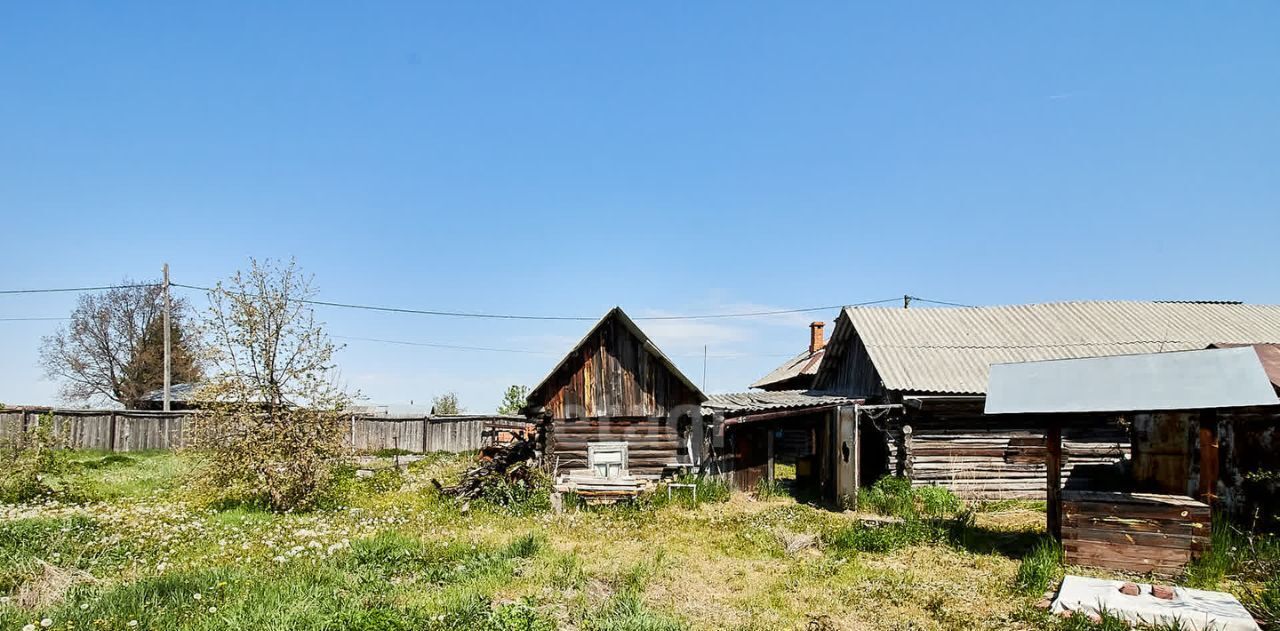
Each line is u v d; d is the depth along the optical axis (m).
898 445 19.69
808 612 9.16
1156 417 14.48
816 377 28.08
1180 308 24.70
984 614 9.02
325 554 11.21
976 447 19.84
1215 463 10.91
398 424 32.59
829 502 19.02
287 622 7.42
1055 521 12.30
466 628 7.50
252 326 15.97
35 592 8.52
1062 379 12.60
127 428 31.14
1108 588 9.16
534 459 18.98
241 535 12.43
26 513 14.20
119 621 7.52
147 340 55.62
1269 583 9.41
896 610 9.25
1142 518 10.75
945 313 25.25
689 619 8.81
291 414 16.12
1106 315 24.11
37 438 17.36
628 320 19.75
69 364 54.94
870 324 23.77
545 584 9.91
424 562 10.78
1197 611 8.14
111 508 15.18
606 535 13.95
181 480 18.98
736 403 20.17
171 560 10.58
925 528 13.80
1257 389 10.71
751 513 16.91
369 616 7.38
